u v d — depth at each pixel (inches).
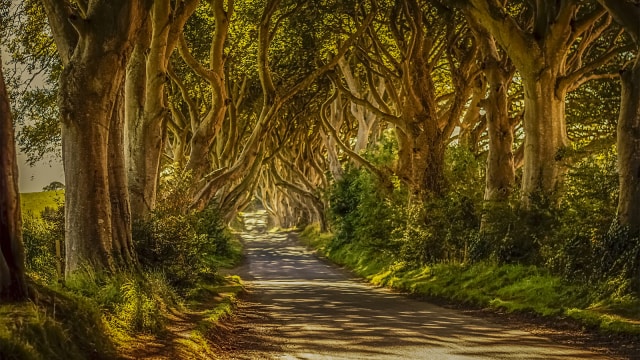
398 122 1115.9
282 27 1189.7
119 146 538.9
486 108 919.7
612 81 1162.0
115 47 471.8
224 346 459.2
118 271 487.8
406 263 1058.7
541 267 745.0
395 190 1273.4
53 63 800.3
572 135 1323.8
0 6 669.3
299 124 1892.2
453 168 1128.8
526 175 822.5
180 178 893.2
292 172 2401.6
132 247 538.6
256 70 1321.4
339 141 1381.6
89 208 480.1
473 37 1071.6
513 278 745.0
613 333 487.8
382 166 1333.7
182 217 700.0
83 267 457.4
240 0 1153.4
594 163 746.8
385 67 1175.0
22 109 849.5
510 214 823.1
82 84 471.8
